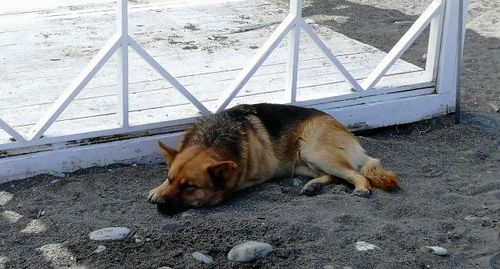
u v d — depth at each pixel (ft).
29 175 13.35
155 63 13.82
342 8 23.79
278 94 15.33
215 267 11.30
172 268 11.26
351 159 13.50
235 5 21.65
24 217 12.34
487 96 17.16
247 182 13.17
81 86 13.48
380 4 24.34
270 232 11.96
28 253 11.56
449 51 15.48
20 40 17.99
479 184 13.60
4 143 13.17
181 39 18.42
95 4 21.54
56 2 21.44
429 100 15.65
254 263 11.39
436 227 12.31
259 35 18.88
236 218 12.28
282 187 13.38
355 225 12.26
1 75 16.01
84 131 13.60
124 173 13.58
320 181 13.32
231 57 17.35
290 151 13.62
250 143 13.15
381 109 15.34
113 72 16.29
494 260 11.69
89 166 13.67
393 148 14.75
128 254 11.51
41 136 13.39
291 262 11.42
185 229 11.99
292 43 14.44
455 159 14.49
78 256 11.48
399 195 13.17
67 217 12.32
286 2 23.12
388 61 15.31
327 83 15.79
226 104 14.42
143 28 19.12
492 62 19.04
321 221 12.28
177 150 12.91
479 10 23.50
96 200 12.78
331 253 11.64
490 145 14.99
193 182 12.37
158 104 14.78
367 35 20.79
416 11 23.54
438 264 11.53
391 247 11.81
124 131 13.80
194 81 15.99
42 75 16.08
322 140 13.51
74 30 18.83
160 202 12.31
